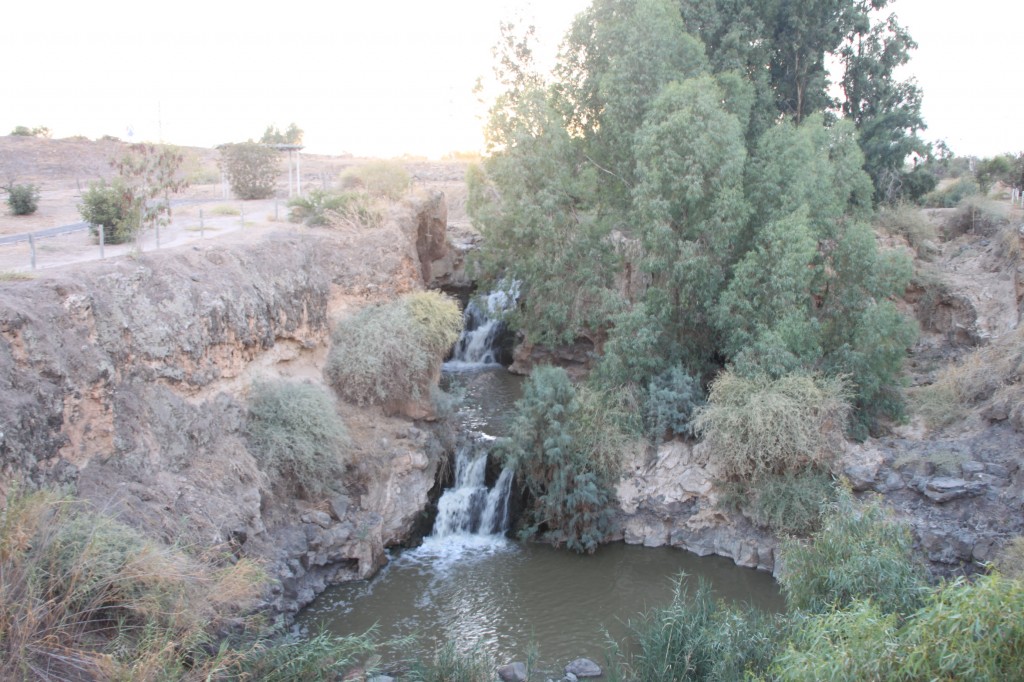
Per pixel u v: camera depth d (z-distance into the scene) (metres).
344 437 20.66
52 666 10.33
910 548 15.27
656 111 24.81
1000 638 8.16
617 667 15.82
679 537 21.81
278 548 18.08
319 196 27.72
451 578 19.94
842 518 14.41
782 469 21.20
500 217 28.81
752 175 25.78
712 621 15.12
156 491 15.48
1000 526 18.42
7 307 14.08
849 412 22.30
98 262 17.97
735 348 23.31
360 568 19.69
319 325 22.89
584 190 27.30
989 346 24.88
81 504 13.66
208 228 26.45
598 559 21.16
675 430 22.75
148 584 12.00
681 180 23.95
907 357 28.77
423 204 32.16
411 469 21.80
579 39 29.47
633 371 23.91
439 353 24.25
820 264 25.20
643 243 25.97
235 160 37.16
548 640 17.12
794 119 37.16
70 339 15.08
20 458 13.01
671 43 27.72
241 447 18.73
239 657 12.10
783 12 35.16
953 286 29.36
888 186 36.12
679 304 25.02
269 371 21.06
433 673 14.62
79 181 40.97
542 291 28.08
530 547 21.89
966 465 20.09
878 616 10.24
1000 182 47.94
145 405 16.52
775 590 19.48
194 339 18.31
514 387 32.12
